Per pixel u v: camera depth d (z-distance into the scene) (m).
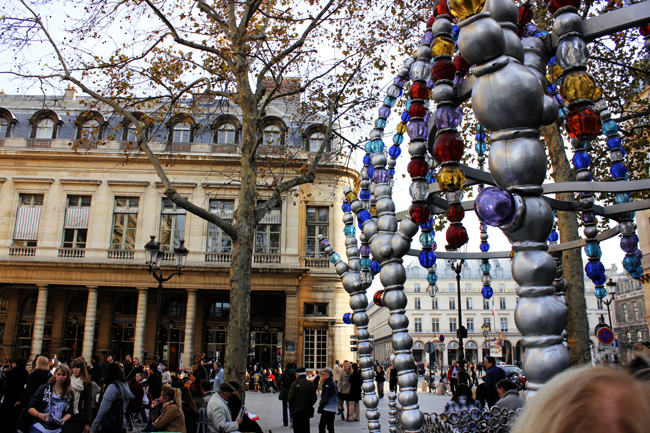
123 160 34.53
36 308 32.12
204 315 34.38
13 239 33.56
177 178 34.53
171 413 7.48
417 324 86.19
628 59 14.60
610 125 6.23
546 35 3.15
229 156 34.38
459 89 3.33
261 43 15.66
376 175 4.98
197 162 34.50
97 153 34.28
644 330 50.28
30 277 32.22
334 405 11.16
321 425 11.10
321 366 33.00
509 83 2.57
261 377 29.53
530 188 2.56
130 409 12.55
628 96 15.27
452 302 86.38
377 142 5.04
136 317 33.47
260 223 34.09
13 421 9.21
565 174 12.46
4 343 33.16
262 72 14.71
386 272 4.66
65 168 34.50
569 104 2.83
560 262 7.23
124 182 34.28
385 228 4.79
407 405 4.47
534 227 2.54
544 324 2.44
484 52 2.63
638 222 30.19
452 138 3.24
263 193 33.78
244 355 12.71
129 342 34.22
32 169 34.41
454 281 87.19
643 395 0.79
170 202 34.47
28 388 8.48
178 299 35.03
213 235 34.16
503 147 2.63
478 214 2.59
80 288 33.12
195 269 32.34
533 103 2.57
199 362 14.45
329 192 34.59
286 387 14.59
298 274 32.72
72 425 7.48
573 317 11.83
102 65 14.91
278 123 34.44
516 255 2.59
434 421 5.37
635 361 1.13
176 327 34.44
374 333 114.56
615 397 0.78
